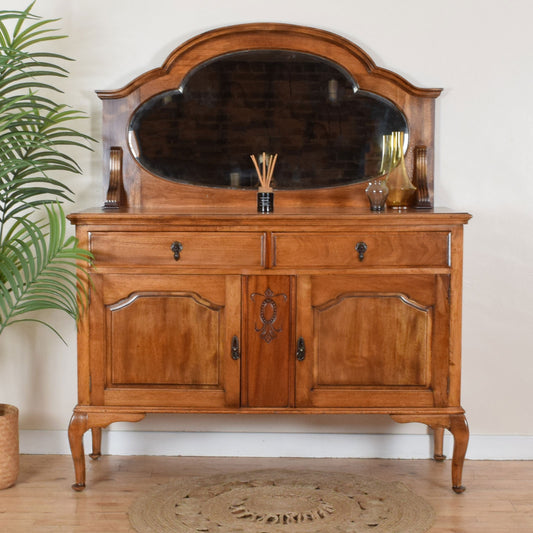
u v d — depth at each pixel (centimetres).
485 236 340
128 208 328
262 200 312
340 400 298
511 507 293
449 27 334
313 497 299
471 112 336
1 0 333
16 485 310
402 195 324
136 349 296
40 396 346
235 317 294
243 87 333
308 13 334
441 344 296
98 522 278
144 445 345
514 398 346
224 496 299
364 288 294
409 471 328
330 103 334
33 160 312
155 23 335
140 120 334
